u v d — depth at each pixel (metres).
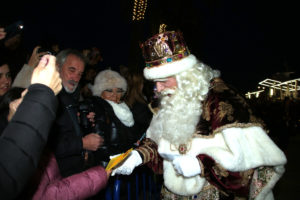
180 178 1.37
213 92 1.33
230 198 1.32
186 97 1.30
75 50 2.07
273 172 1.25
